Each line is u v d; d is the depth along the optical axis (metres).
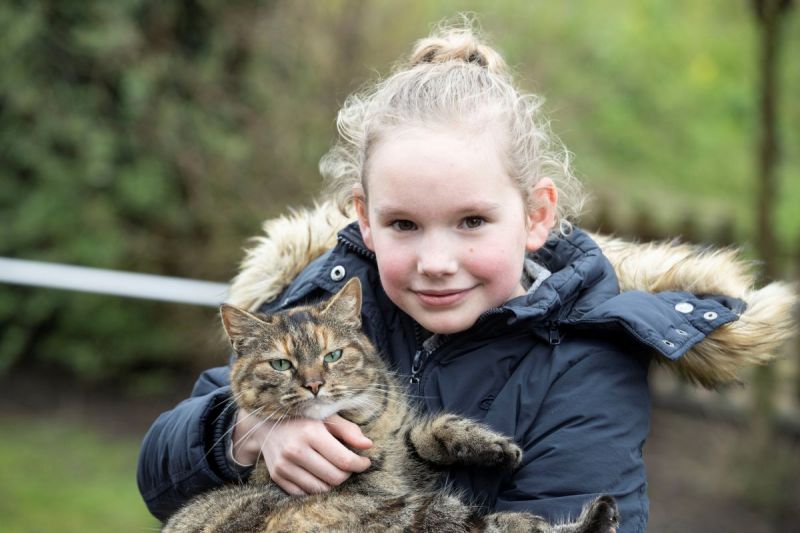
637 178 11.72
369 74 8.67
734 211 9.95
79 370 9.93
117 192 9.51
